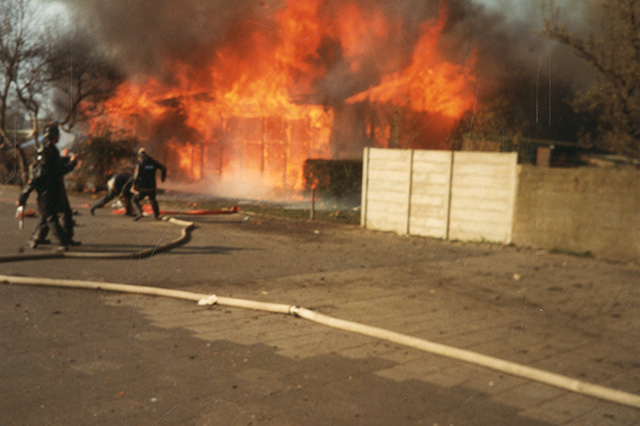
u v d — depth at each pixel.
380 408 3.72
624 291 7.46
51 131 9.48
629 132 9.60
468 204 11.93
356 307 6.48
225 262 9.06
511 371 4.39
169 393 3.89
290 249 10.47
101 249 9.89
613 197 10.15
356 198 17.84
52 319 5.68
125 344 4.94
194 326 5.56
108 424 3.39
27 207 16.41
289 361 4.60
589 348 5.12
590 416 3.68
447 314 6.27
